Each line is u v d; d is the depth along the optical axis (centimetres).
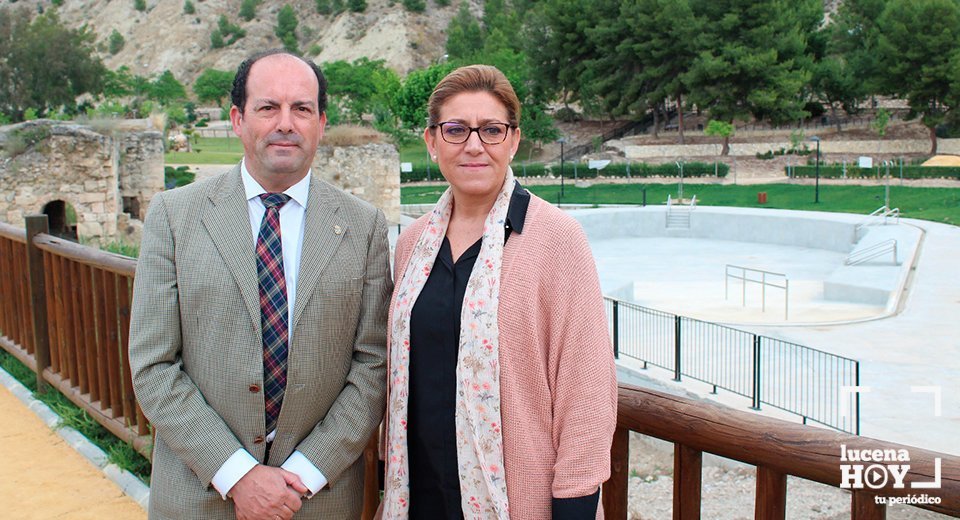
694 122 8012
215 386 244
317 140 258
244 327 243
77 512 419
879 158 6638
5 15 8044
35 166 2416
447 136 230
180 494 247
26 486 451
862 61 7231
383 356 262
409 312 233
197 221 249
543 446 218
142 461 474
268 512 237
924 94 6581
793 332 1639
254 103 247
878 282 2092
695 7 7019
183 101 12525
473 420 217
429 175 5897
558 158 7594
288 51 259
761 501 223
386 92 8550
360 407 254
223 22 16812
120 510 422
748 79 6775
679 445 242
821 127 7638
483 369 215
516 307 214
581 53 7769
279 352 248
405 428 235
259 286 248
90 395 530
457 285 229
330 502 254
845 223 3191
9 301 690
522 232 222
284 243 254
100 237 2519
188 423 238
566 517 205
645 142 7438
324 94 267
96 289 498
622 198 5303
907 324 1698
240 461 238
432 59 14100
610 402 215
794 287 2323
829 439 203
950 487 183
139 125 2850
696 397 1158
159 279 246
